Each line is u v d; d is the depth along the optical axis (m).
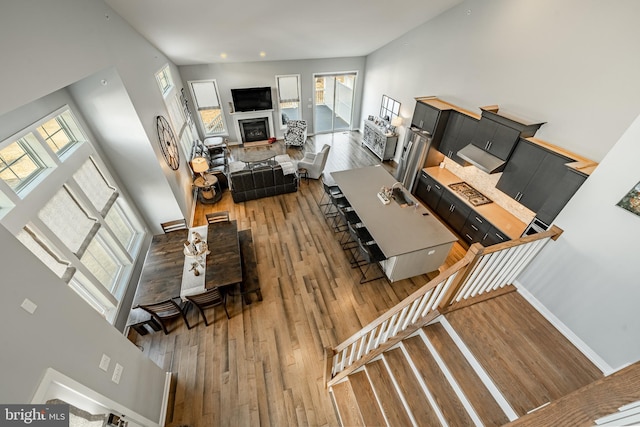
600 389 1.14
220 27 4.79
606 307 2.22
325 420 2.88
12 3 2.00
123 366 2.40
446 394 2.19
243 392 3.10
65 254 2.69
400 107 7.32
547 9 3.48
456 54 5.14
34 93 2.15
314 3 4.21
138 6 3.63
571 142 3.48
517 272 2.76
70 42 2.67
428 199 6.09
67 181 2.96
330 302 4.11
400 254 3.77
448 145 5.43
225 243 4.13
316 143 9.32
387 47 7.37
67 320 1.88
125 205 4.22
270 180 6.26
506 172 4.19
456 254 4.95
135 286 4.04
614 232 2.12
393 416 2.31
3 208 2.17
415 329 2.54
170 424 2.85
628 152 1.98
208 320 3.85
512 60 4.08
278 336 3.65
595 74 3.11
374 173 5.80
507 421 1.95
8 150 2.42
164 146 4.84
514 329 2.50
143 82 4.44
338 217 5.89
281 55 7.41
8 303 1.50
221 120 8.77
